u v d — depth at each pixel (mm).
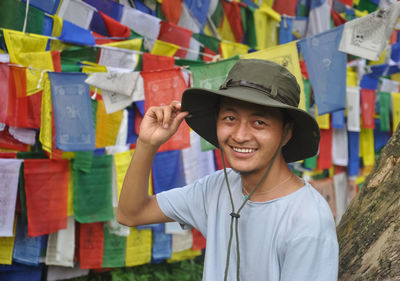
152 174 3969
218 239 1253
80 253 3867
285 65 2986
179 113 1327
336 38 2848
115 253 4023
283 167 1210
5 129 3348
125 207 1401
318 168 5473
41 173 3416
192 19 4527
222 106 1164
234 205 1243
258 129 1103
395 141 1342
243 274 1154
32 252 3600
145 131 1334
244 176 1221
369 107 5160
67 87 3045
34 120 3258
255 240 1143
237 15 4902
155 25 4152
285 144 1292
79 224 3895
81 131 3098
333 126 5047
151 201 1435
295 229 1055
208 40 4609
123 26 3857
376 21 2703
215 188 1361
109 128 3781
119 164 3715
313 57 2922
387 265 1206
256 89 1106
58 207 3543
